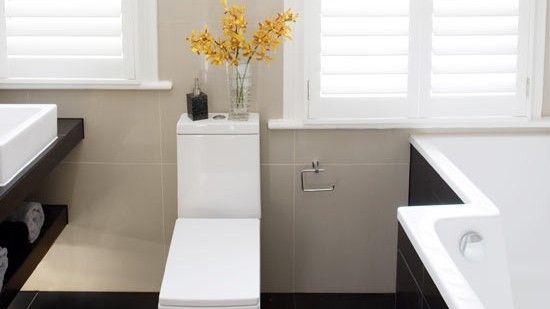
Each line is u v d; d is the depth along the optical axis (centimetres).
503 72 338
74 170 352
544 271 332
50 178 352
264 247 361
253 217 331
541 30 338
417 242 249
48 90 343
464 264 268
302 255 362
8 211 260
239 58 326
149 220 358
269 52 339
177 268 279
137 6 333
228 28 321
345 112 340
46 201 354
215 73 342
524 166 338
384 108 341
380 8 332
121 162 352
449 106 342
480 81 341
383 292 366
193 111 326
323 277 364
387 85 339
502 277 270
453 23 335
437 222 265
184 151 325
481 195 283
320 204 355
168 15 337
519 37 337
